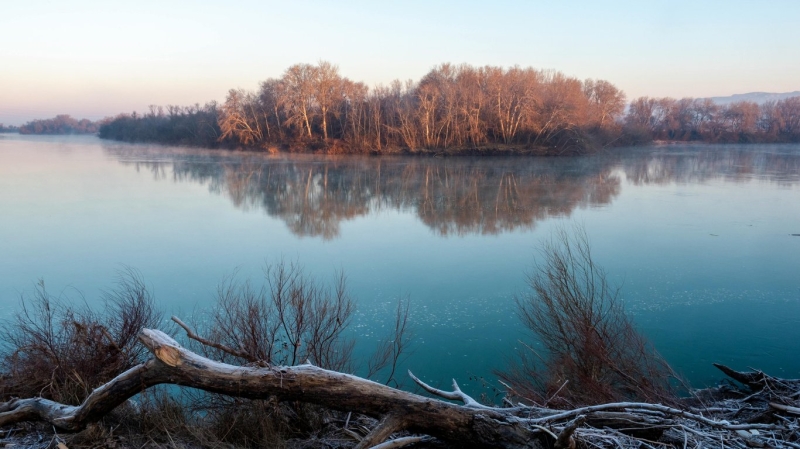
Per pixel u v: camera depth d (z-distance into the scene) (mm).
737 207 24141
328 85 56781
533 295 11664
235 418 4320
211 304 11195
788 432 3807
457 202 26750
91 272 14109
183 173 38844
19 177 35062
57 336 5500
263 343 5664
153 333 3893
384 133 55469
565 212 23359
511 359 8438
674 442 3678
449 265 14859
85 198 27094
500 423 3455
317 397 3658
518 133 52938
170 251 16609
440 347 9156
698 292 11945
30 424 4371
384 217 23047
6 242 17422
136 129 85438
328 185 33375
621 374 6266
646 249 16141
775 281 12844
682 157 52875
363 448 3428
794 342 9195
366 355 8789
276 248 17219
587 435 3545
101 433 4039
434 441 3652
